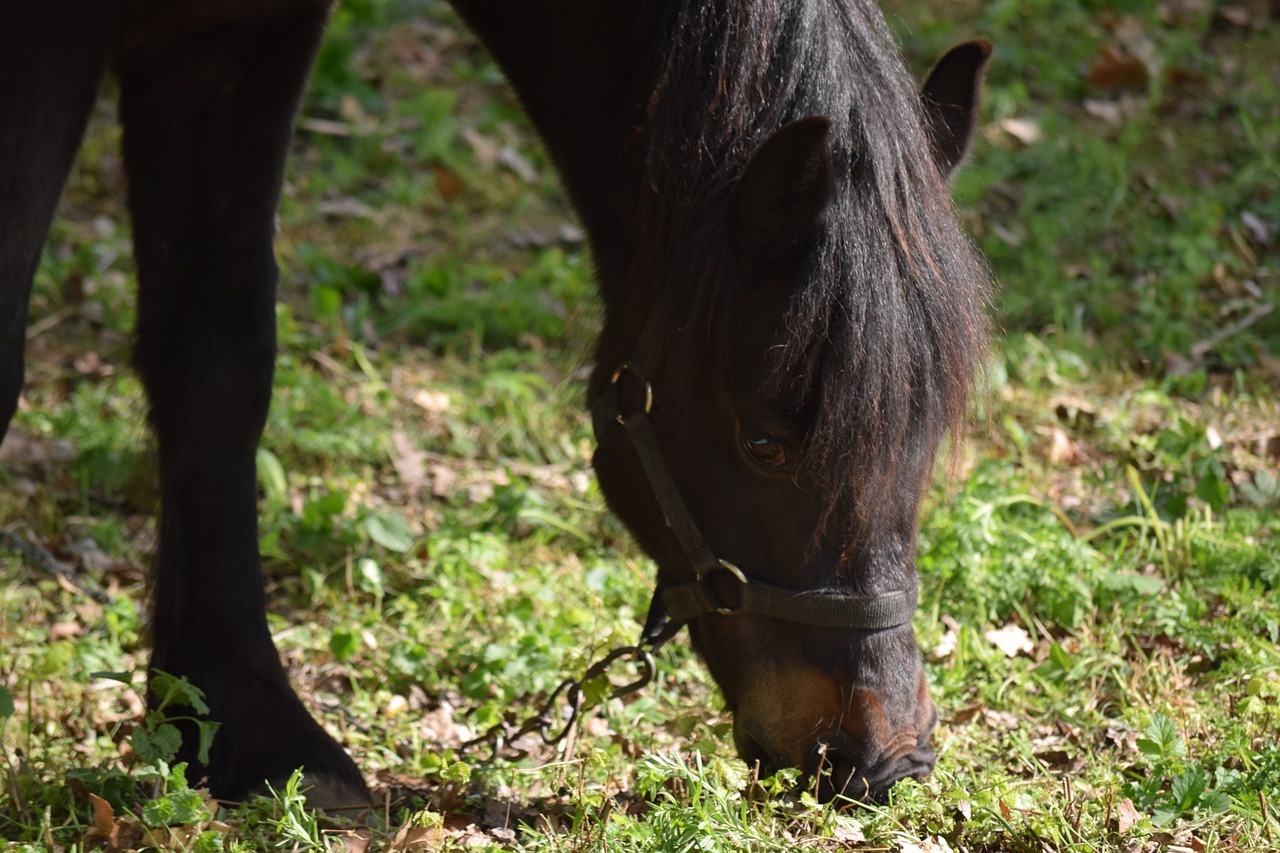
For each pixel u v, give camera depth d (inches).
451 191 455.2
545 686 235.5
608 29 186.5
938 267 166.6
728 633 180.1
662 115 173.3
